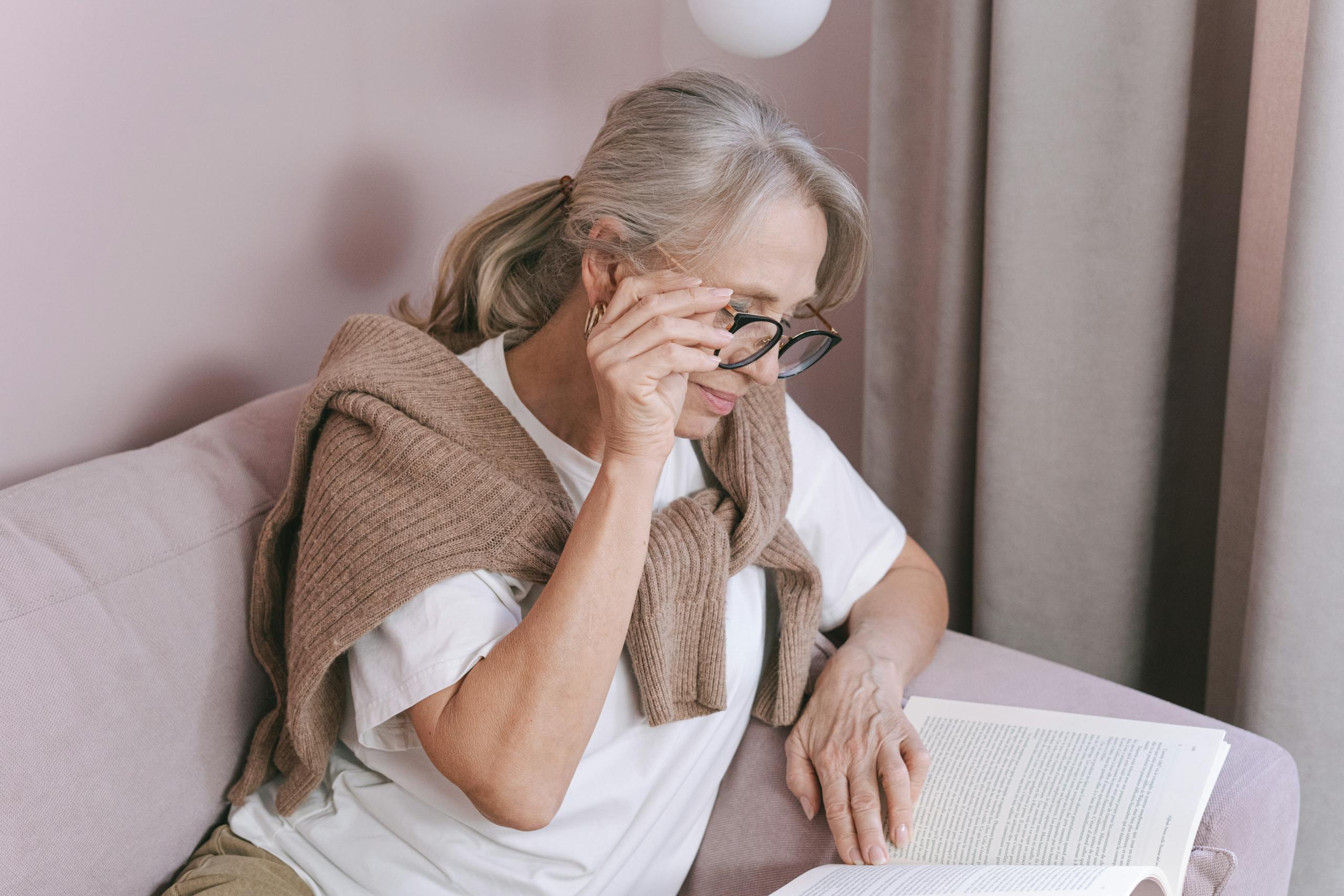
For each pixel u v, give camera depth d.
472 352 1.12
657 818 1.06
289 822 1.05
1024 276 1.49
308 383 1.39
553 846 0.99
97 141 1.15
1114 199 1.40
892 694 1.12
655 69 1.87
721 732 1.13
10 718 0.85
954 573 1.81
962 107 1.57
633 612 1.00
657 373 0.85
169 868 0.98
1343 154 1.13
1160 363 1.45
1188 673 1.67
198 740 1.00
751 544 1.12
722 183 0.89
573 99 1.78
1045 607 1.59
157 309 1.25
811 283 0.95
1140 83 1.35
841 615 1.33
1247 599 1.40
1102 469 1.50
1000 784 1.01
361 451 0.97
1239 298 1.38
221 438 1.15
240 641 1.05
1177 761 0.99
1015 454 1.56
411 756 1.00
